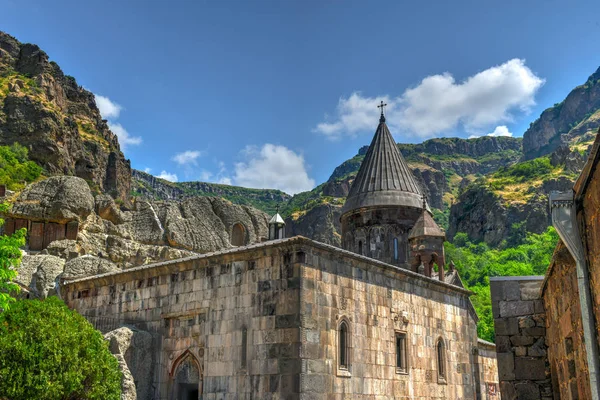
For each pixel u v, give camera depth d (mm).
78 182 35344
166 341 23828
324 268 21250
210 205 39781
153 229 36844
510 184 167750
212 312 22391
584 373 10797
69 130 121875
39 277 30438
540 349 16547
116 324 26141
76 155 121562
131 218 37438
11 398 15945
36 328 17016
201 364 22234
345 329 21766
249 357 20578
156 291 24906
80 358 17625
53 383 16469
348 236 41812
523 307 16969
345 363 21375
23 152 103000
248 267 21656
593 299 9391
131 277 26125
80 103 148000
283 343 19766
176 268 24234
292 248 20500
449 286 29375
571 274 11500
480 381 34125
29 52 139000
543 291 16203
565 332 12797
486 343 36438
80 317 19250
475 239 157875
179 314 23484
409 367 24953
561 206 10016
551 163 170750
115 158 136125
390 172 42281
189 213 38438
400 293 25578
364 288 23203
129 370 22328
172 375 23250
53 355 16797
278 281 20578
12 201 33875
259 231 41469
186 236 37344
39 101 117000
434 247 35406
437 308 28453
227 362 21281
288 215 195000
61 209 33594
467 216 168125
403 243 40281
